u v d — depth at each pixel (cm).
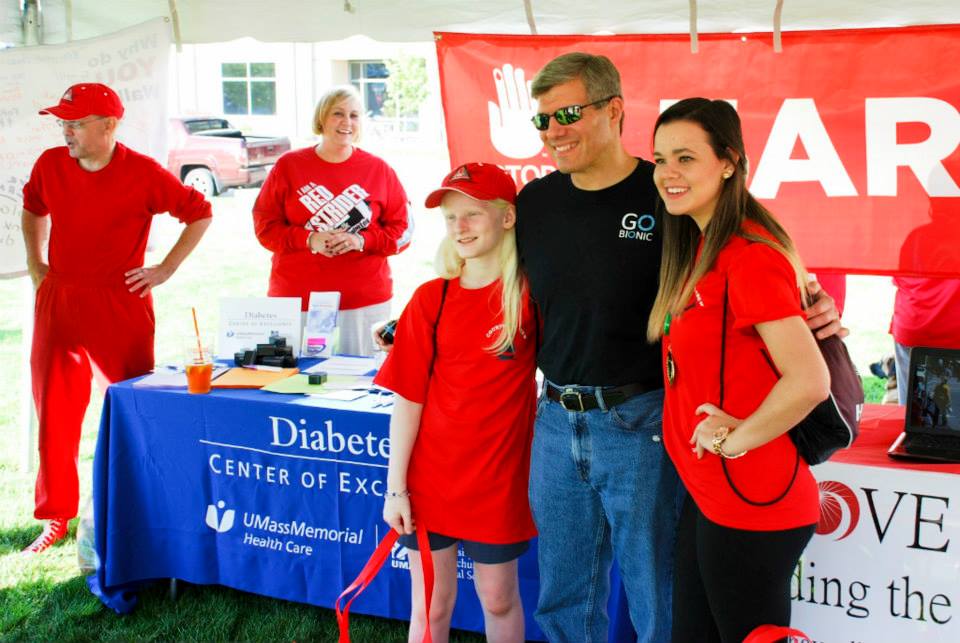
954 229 312
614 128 222
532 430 247
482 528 242
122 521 323
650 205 218
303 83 1958
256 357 347
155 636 306
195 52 1967
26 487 439
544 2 350
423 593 252
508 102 350
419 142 1905
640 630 236
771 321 180
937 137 309
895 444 257
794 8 326
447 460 241
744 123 329
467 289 237
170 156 1461
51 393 372
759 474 191
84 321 366
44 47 411
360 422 289
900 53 309
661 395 224
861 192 321
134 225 368
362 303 407
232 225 1375
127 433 322
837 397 193
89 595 335
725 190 190
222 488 314
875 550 250
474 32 365
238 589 327
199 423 312
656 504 225
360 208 405
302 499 304
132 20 407
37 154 420
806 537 197
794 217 329
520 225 232
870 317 866
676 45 331
